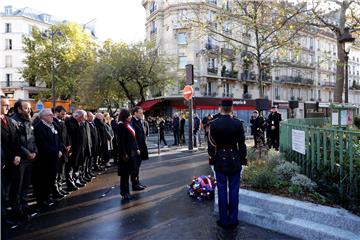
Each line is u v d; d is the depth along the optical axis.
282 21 13.77
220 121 4.94
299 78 50.22
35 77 44.56
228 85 41.12
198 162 11.64
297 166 5.97
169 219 5.23
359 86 63.25
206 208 5.81
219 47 37.22
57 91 41.53
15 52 58.81
